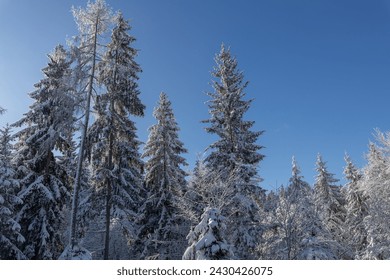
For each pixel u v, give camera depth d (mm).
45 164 20125
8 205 16578
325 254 17938
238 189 17781
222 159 19781
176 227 20797
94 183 19375
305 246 18547
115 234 30172
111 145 20047
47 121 20031
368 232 18453
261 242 18578
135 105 20328
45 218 18297
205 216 11000
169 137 24797
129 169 22625
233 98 21062
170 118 26188
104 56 19266
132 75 21109
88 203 19656
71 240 13898
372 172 18188
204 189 17203
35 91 20891
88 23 18516
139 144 21844
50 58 22016
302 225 19219
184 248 20422
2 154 17109
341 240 23328
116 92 19766
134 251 24438
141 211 24234
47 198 18328
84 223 20641
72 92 17062
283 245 19203
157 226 22578
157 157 24297
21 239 16719
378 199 17625
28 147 20391
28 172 19719
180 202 19281
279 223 18172
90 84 17438
